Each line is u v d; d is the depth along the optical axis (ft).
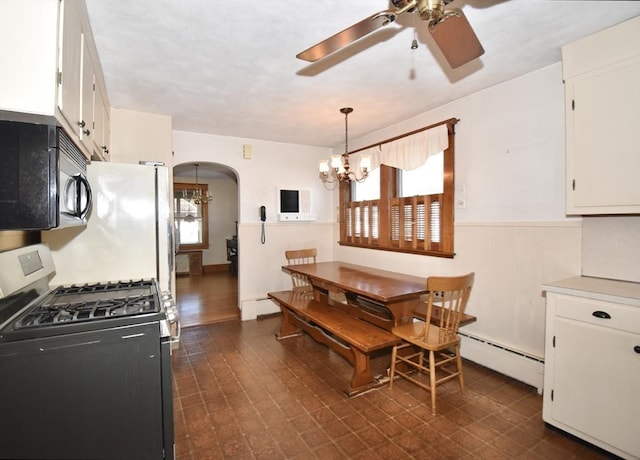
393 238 12.60
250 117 11.55
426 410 7.32
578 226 7.47
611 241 7.01
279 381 8.68
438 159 10.95
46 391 3.47
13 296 4.34
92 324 3.66
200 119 11.71
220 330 12.85
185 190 26.73
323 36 6.51
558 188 7.77
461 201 9.92
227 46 6.85
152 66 7.68
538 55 7.37
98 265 7.06
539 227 8.10
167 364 3.94
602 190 6.43
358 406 7.49
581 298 6.01
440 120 10.56
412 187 12.00
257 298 14.74
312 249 14.55
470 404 7.52
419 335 7.97
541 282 8.10
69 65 4.22
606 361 5.69
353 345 7.97
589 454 5.88
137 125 10.75
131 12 5.66
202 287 20.58
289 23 6.08
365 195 14.46
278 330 12.82
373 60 7.50
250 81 8.58
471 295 9.67
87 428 3.61
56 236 6.72
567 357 6.22
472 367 9.34
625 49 6.08
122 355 3.76
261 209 14.65
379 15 3.92
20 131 3.61
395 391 8.14
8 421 3.35
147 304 4.49
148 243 7.45
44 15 3.44
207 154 13.69
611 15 5.90
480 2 5.42
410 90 9.28
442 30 4.54
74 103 4.61
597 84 6.46
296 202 15.49
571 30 6.39
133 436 3.78
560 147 7.71
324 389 8.25
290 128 12.96
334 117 11.64
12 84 3.30
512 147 8.63
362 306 11.32
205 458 5.89
